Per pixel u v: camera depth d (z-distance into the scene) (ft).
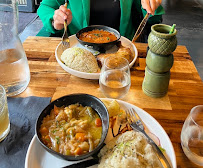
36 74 3.84
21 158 2.49
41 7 6.25
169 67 3.08
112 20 6.65
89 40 4.86
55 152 2.21
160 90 3.31
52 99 3.34
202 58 9.33
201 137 2.42
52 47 4.61
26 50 4.47
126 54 3.95
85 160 2.39
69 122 2.65
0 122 2.56
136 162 2.18
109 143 2.49
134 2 6.57
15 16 3.12
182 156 2.54
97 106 2.82
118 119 2.89
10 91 3.32
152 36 2.94
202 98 3.40
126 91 3.29
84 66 3.75
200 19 12.65
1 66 3.14
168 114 3.11
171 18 12.68
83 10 6.11
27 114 3.05
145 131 2.74
